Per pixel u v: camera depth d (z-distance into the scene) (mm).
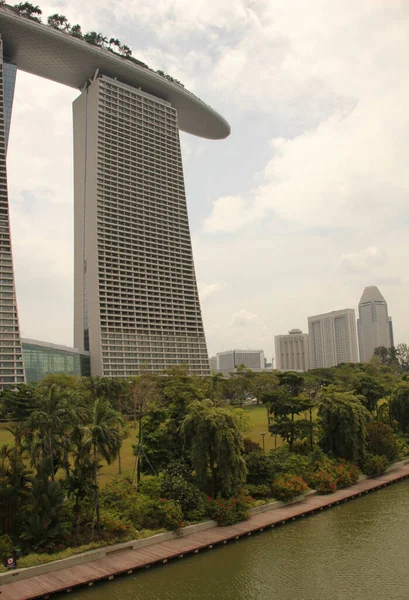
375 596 42969
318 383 184500
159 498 58688
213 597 42938
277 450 83000
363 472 83688
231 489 63031
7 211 174875
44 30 193625
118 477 68188
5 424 112750
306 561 50062
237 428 66438
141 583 45312
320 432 90875
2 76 184875
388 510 66688
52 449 53750
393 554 51656
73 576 44969
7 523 49438
